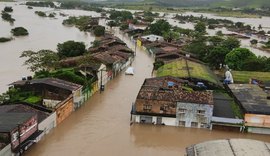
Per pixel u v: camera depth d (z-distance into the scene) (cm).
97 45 12250
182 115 5772
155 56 11719
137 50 14038
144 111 5838
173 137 5531
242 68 9944
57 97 6028
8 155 4038
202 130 5769
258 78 8869
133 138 5428
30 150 4797
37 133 4719
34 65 7744
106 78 8475
